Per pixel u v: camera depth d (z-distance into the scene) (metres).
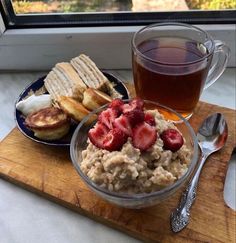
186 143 0.64
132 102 0.62
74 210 0.64
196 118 0.77
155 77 0.68
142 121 0.59
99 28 0.82
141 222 0.60
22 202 0.65
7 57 0.86
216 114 0.75
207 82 0.78
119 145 0.55
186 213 0.60
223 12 0.82
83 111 0.71
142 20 0.83
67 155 0.70
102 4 0.81
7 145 0.72
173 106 0.73
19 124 0.74
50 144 0.69
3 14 0.79
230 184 0.69
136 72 0.71
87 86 0.78
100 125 0.60
